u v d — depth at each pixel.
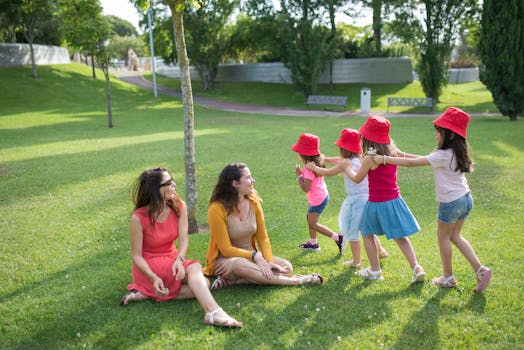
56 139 15.93
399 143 13.34
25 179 9.34
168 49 40.84
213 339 3.38
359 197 4.68
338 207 7.32
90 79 36.84
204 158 11.45
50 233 6.14
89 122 21.78
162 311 3.81
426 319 3.61
